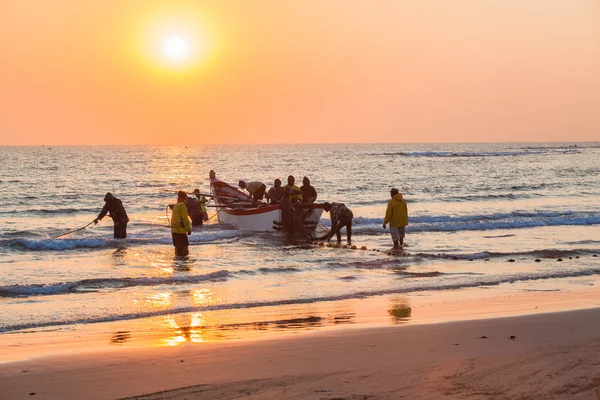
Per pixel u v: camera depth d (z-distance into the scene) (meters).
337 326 9.48
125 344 8.55
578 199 36.47
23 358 7.71
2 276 14.30
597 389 6.09
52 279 13.95
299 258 16.73
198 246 18.97
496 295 11.98
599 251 17.50
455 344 8.04
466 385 6.30
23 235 22.42
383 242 20.02
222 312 10.77
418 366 7.05
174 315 10.53
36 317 10.34
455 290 12.55
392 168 79.38
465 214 28.48
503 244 19.31
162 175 67.62
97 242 18.88
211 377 6.86
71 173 70.12
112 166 89.12
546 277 13.90
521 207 32.19
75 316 10.42
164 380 6.80
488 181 53.25
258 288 12.85
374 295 12.12
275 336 8.73
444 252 17.77
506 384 6.30
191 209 22.92
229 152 178.12
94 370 7.18
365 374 6.80
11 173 69.56
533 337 8.30
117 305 11.24
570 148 193.00
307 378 6.71
